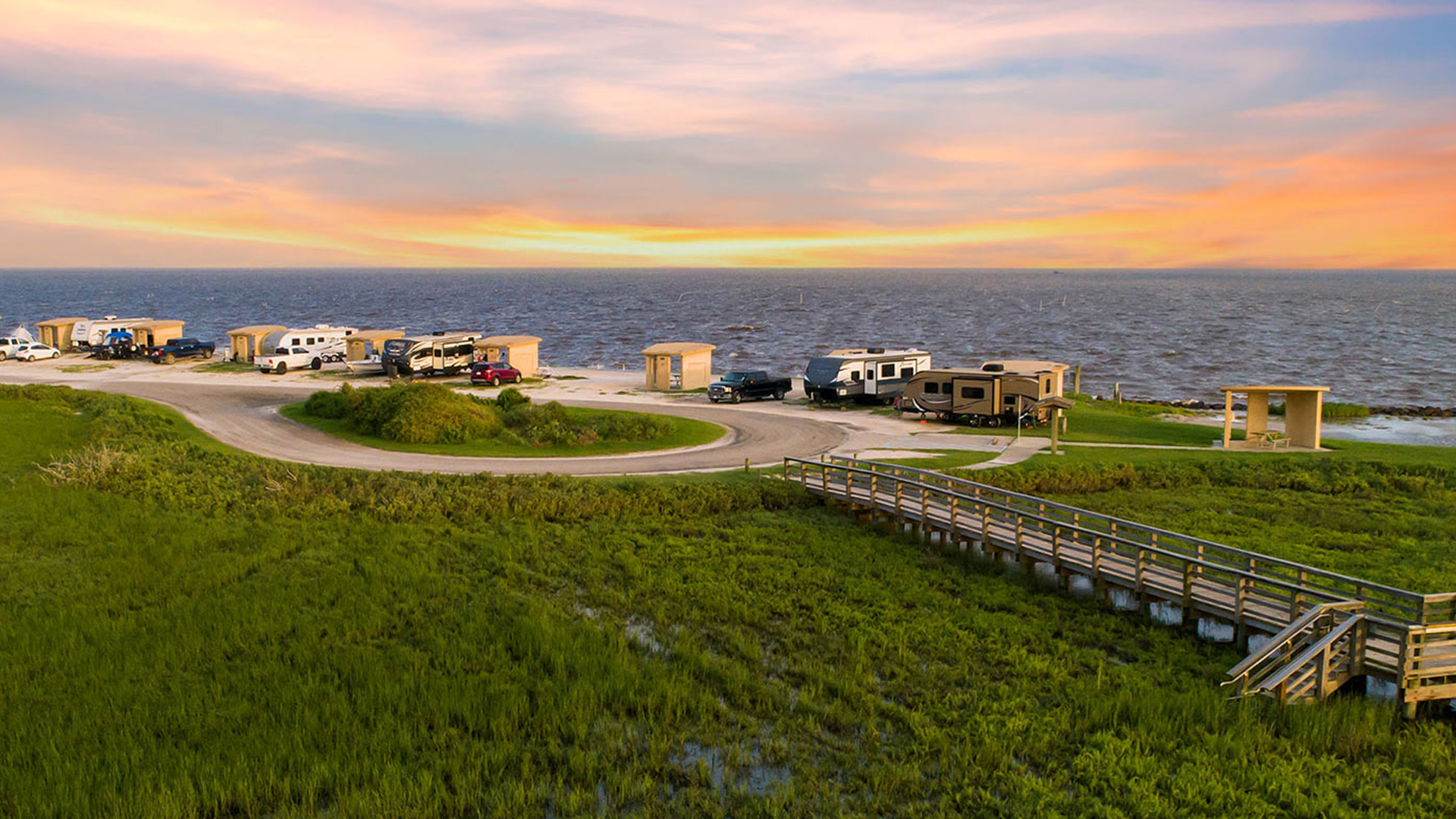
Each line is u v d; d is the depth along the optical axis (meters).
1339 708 17.28
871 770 15.66
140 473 33.53
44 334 82.12
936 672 19.47
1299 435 42.09
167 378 63.41
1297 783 15.20
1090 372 84.94
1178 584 22.22
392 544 27.17
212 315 178.25
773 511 31.95
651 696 17.89
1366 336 119.38
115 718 16.98
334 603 22.91
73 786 14.86
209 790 14.88
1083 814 14.43
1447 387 76.00
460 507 30.89
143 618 21.52
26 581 23.64
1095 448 41.53
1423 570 25.09
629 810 14.87
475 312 180.62
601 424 44.19
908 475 34.06
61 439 40.53
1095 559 23.33
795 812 14.50
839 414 51.16
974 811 14.66
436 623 21.77
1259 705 17.58
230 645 20.20
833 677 19.12
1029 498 27.02
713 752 16.56
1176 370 86.62
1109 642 21.22
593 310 185.25
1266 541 27.92
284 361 66.44
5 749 16.06
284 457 38.81
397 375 63.31
